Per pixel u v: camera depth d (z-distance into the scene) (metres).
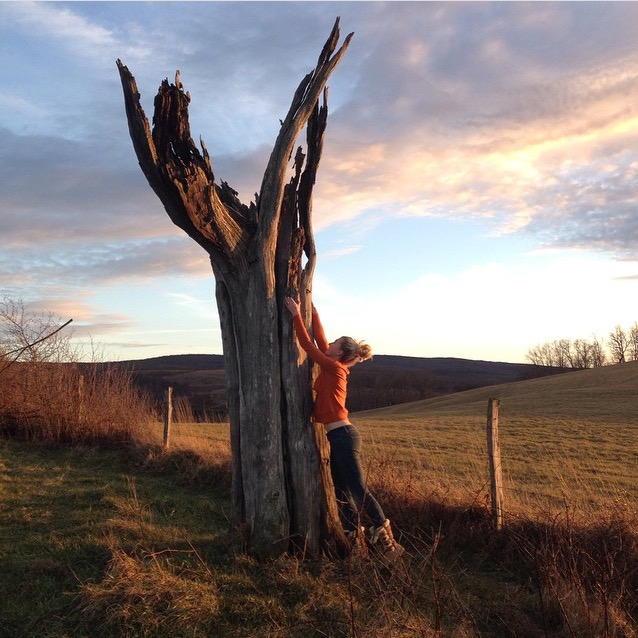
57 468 9.80
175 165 4.14
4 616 3.74
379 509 4.76
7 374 13.14
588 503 8.00
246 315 4.85
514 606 4.41
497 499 6.12
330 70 5.02
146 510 7.03
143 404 13.68
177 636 3.46
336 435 4.84
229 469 9.08
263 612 3.82
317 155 5.27
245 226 4.95
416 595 4.17
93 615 3.60
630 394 35.03
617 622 3.99
